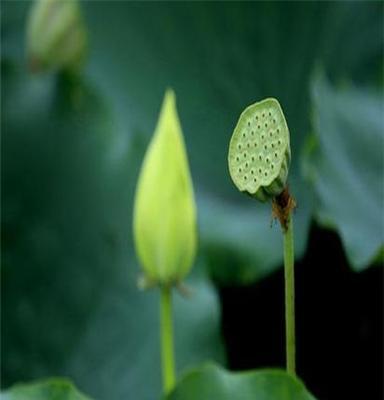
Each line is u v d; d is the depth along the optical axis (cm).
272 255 152
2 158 159
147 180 127
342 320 153
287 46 167
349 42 166
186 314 148
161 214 126
